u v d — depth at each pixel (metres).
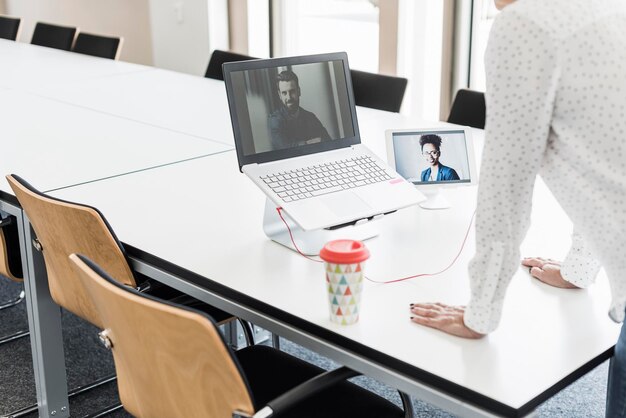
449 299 1.77
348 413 1.85
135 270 2.09
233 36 6.37
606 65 1.41
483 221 1.50
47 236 2.18
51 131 3.14
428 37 5.00
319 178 2.08
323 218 1.96
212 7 6.23
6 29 5.74
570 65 1.41
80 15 7.51
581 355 1.55
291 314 1.70
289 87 2.09
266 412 1.53
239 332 3.00
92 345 3.09
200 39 6.37
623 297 1.53
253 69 2.03
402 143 2.34
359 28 5.74
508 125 1.44
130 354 1.68
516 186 1.47
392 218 2.27
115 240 2.03
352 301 1.63
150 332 1.56
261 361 2.07
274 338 2.74
